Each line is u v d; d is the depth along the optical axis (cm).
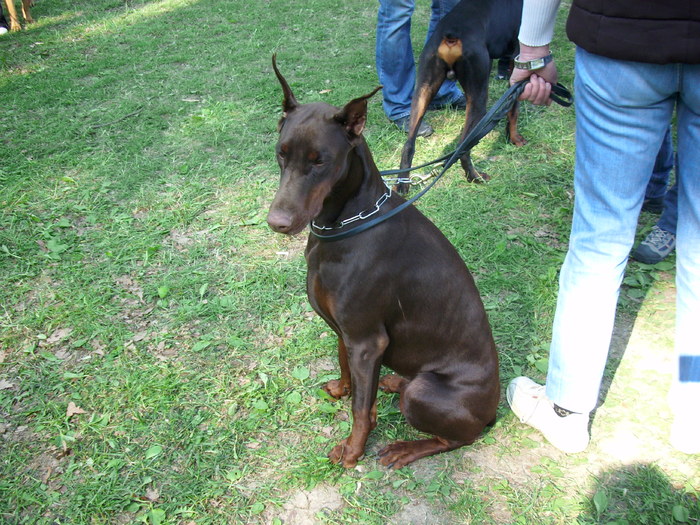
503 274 388
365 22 827
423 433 292
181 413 300
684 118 210
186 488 263
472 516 250
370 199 246
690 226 226
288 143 226
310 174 227
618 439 282
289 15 866
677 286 243
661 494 255
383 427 295
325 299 258
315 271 258
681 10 183
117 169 505
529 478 267
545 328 349
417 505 257
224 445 283
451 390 259
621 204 225
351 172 238
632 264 395
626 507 254
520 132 545
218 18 869
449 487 262
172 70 698
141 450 282
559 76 651
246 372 325
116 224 442
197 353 337
